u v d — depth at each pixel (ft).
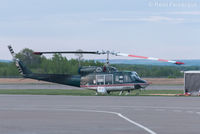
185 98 202.59
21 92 272.51
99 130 88.43
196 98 201.87
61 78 256.52
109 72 245.65
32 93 254.27
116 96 222.07
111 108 143.95
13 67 596.70
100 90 244.83
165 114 123.54
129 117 114.83
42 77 262.06
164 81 561.43
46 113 126.00
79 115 120.16
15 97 208.54
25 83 504.43
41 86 416.46
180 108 144.05
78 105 156.87
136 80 242.37
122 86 242.58
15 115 119.65
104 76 245.45
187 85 248.52
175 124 99.25
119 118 112.27
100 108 143.84
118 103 167.22
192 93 246.47
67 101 178.19
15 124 98.73
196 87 246.27
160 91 305.12
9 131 86.99
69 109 139.64
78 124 98.99
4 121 104.88
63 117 114.42
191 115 120.57
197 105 157.38
